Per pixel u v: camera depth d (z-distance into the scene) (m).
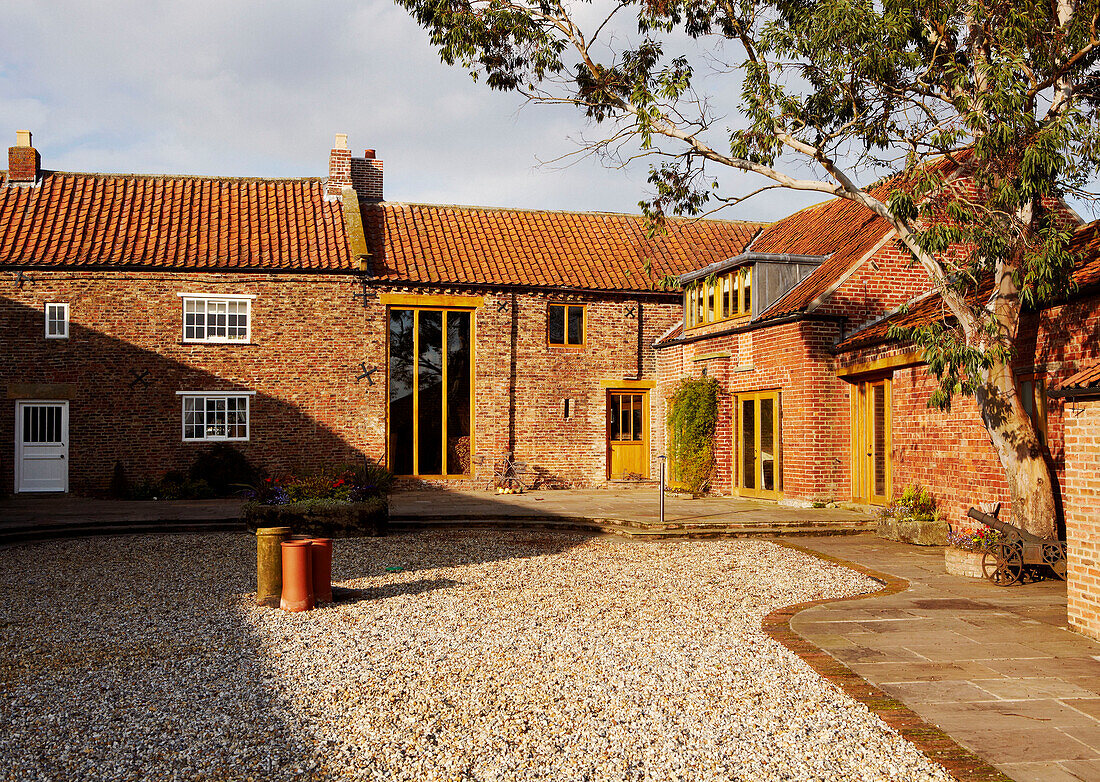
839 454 17.36
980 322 10.89
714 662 6.86
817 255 19.92
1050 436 11.59
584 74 13.11
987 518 10.64
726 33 12.33
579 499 19.80
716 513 16.50
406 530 15.51
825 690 6.16
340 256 21.77
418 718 5.59
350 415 21.66
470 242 23.78
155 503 19.05
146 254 20.77
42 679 6.47
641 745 5.16
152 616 8.59
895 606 8.96
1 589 9.99
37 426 20.41
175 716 5.64
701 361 21.39
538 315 22.92
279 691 6.15
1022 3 10.26
